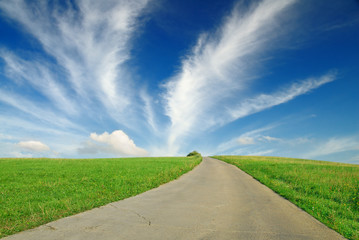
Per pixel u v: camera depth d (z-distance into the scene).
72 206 7.96
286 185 13.71
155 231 5.41
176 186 13.20
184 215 6.90
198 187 12.84
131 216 6.76
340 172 20.00
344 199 10.19
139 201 9.02
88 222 6.13
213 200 9.27
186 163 30.61
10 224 6.13
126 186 12.51
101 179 14.98
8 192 10.90
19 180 14.85
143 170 20.31
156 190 11.80
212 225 5.96
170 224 5.98
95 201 8.89
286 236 5.28
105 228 5.62
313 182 14.08
